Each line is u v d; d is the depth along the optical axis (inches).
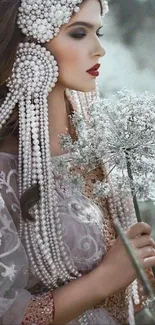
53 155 50.5
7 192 48.1
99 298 48.1
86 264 48.8
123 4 74.9
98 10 49.3
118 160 46.6
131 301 52.5
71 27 48.6
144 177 46.6
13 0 48.1
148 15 74.4
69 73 49.2
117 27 74.5
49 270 48.6
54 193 48.8
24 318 47.1
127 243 39.4
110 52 73.2
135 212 50.8
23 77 48.8
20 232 48.4
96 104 48.1
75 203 49.3
